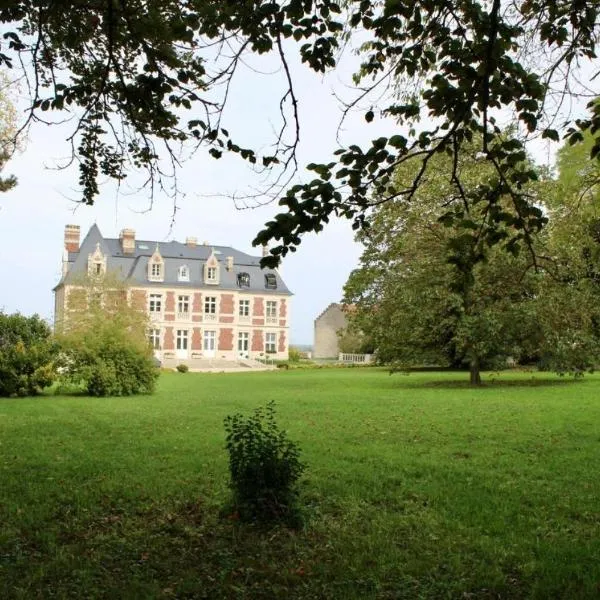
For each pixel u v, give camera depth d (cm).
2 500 693
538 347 2322
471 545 552
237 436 638
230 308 6066
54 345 2116
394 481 775
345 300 2752
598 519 623
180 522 621
